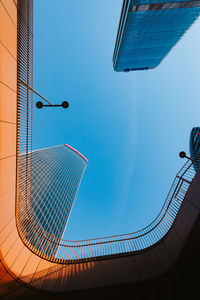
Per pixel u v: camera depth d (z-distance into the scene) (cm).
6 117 612
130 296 613
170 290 613
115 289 627
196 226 584
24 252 711
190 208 619
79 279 668
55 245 870
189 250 623
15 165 698
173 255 671
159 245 770
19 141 719
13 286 588
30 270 669
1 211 602
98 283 644
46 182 5600
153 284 634
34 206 3981
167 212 830
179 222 682
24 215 798
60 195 6047
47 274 684
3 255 602
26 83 764
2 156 593
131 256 764
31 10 853
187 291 600
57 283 645
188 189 647
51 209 4853
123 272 687
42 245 820
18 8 723
